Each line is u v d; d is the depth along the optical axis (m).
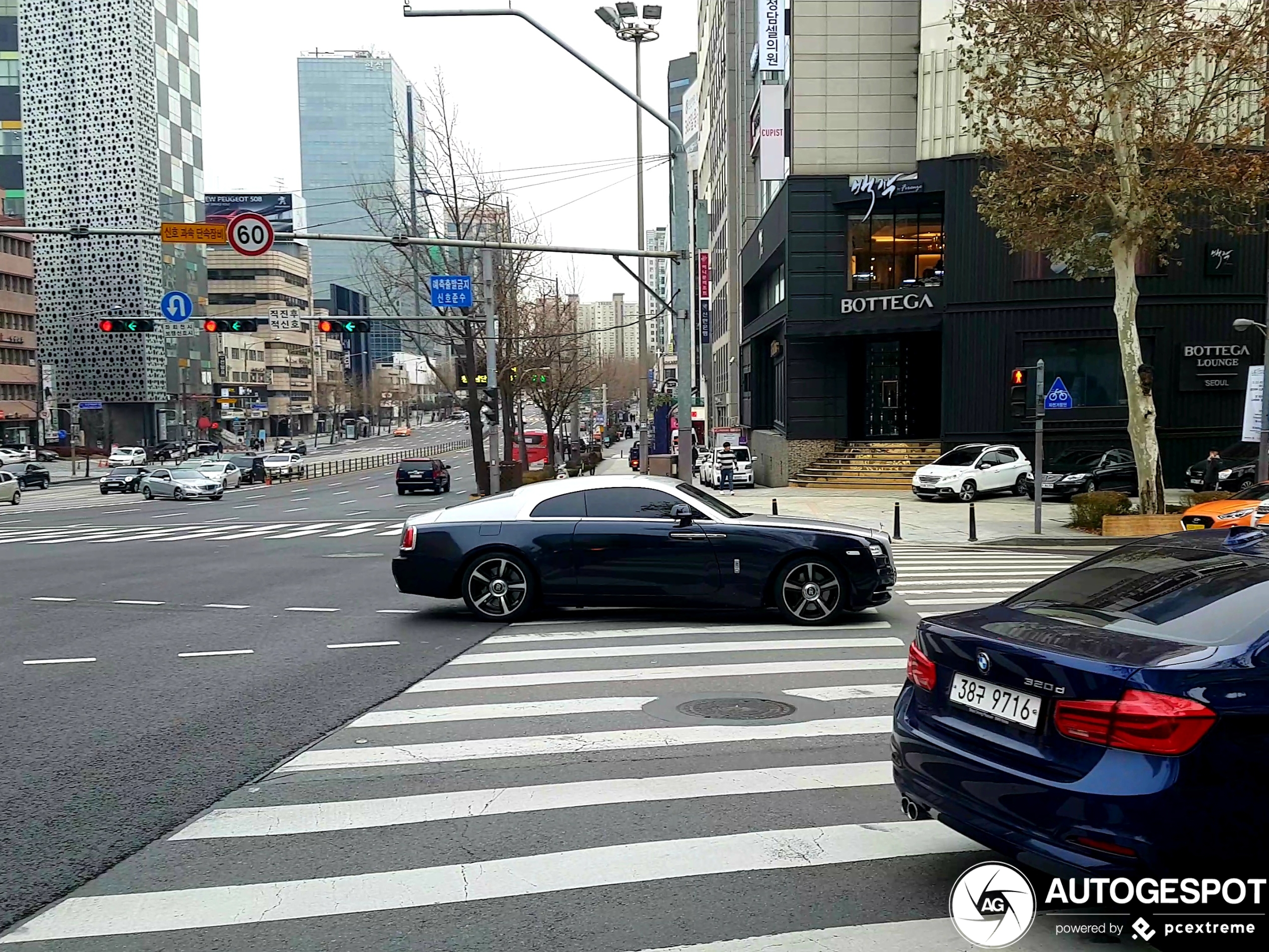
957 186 32.59
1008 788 3.70
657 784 5.59
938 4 32.56
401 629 10.39
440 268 36.06
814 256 35.22
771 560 10.13
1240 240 31.80
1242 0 25.48
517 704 7.32
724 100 62.81
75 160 92.12
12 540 23.61
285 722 6.92
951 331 33.00
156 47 95.62
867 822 5.00
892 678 8.02
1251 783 3.29
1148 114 19.86
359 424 139.12
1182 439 32.12
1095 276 25.91
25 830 4.99
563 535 10.32
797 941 3.79
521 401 49.53
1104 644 3.78
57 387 93.94
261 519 31.22
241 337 115.62
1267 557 4.24
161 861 4.61
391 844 4.79
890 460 35.53
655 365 100.75
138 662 8.91
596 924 3.95
